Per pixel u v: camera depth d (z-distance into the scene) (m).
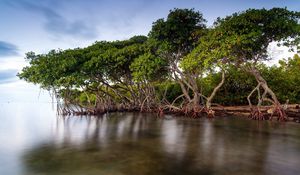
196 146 16.05
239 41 23.95
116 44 40.41
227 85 41.38
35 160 13.38
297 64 43.06
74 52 36.47
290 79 38.84
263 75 38.66
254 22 25.22
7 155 14.50
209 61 26.95
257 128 22.92
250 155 13.83
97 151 14.98
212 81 42.34
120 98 44.53
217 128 23.42
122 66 37.56
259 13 24.58
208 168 11.65
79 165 12.25
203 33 30.08
